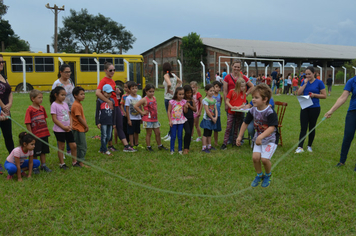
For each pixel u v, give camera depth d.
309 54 39.12
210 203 3.86
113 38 54.66
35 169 4.98
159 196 4.08
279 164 5.46
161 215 3.55
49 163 5.51
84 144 5.46
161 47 38.69
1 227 3.28
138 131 6.73
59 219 3.44
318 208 3.76
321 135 8.08
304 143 7.16
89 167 5.27
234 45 36.88
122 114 6.92
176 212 3.61
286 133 8.33
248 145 7.06
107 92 5.83
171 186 4.44
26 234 3.16
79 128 5.36
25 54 20.78
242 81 6.60
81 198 3.99
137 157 5.93
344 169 5.19
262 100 3.94
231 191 4.26
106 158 5.87
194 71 33.84
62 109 5.14
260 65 35.53
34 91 4.93
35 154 4.96
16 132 7.88
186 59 34.88
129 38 55.75
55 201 3.89
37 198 3.97
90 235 3.14
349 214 3.61
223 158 5.85
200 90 25.11
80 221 3.40
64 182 4.56
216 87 6.76
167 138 7.68
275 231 3.24
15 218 3.44
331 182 4.55
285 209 3.75
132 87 6.52
